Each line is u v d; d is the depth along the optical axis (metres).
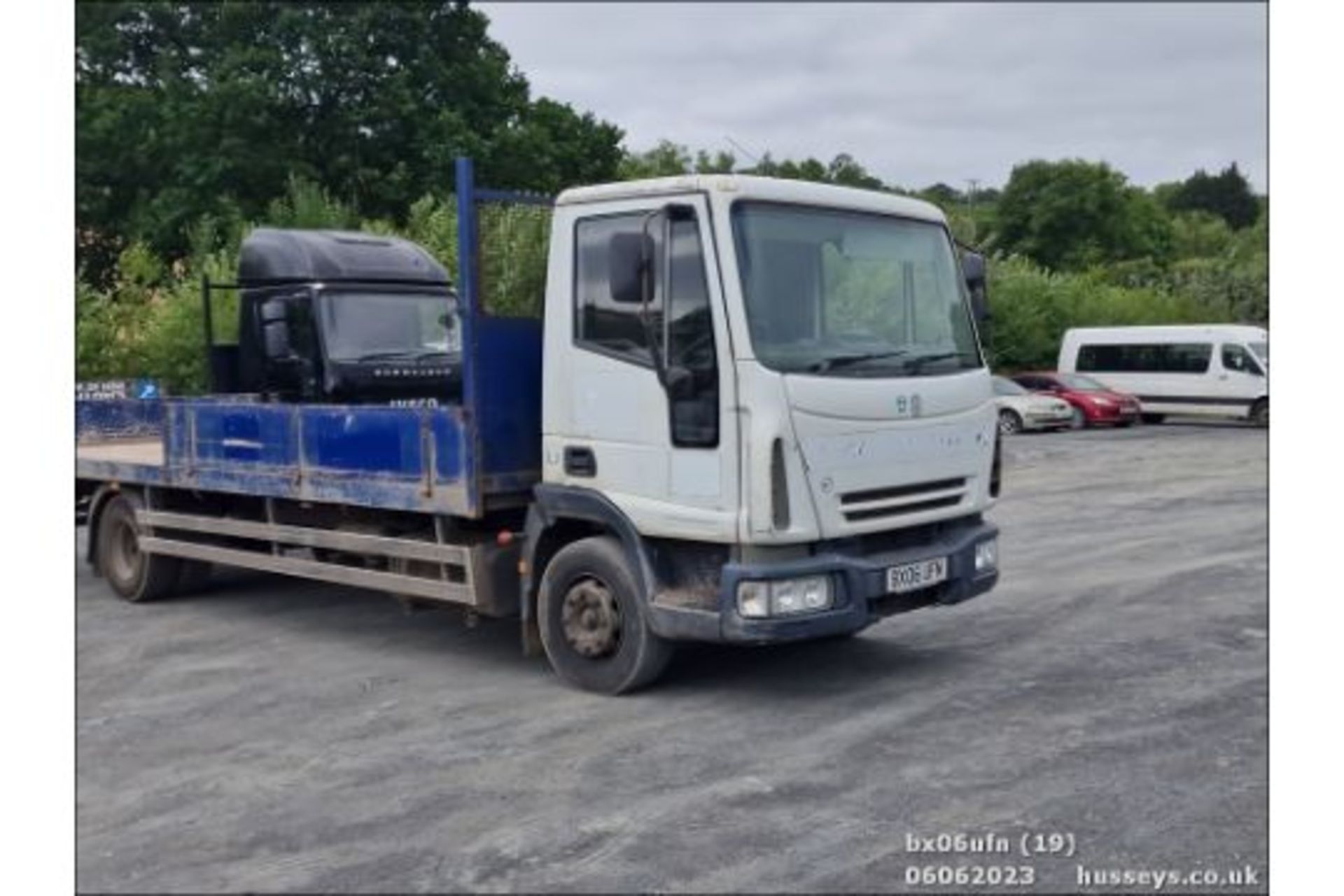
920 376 6.94
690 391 6.38
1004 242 58.47
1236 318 47.12
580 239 6.88
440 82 30.34
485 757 6.01
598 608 6.98
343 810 5.36
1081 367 32.97
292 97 29.00
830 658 7.85
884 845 4.88
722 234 6.28
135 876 4.72
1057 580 10.51
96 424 11.14
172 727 6.62
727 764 5.84
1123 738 6.12
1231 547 12.14
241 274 10.80
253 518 9.45
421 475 7.51
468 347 7.11
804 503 6.30
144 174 29.75
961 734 6.24
